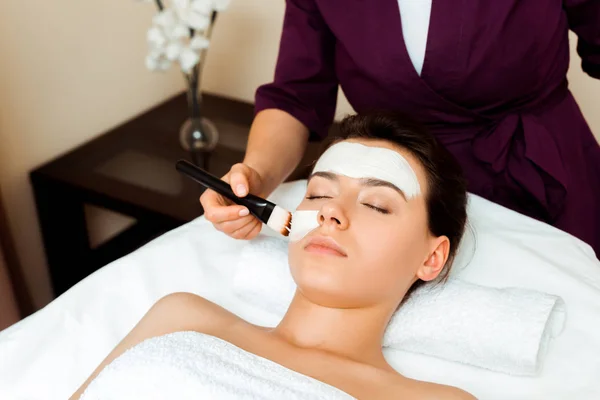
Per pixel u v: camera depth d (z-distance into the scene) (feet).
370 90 4.02
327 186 3.44
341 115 6.24
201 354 2.98
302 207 3.47
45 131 5.65
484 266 3.85
